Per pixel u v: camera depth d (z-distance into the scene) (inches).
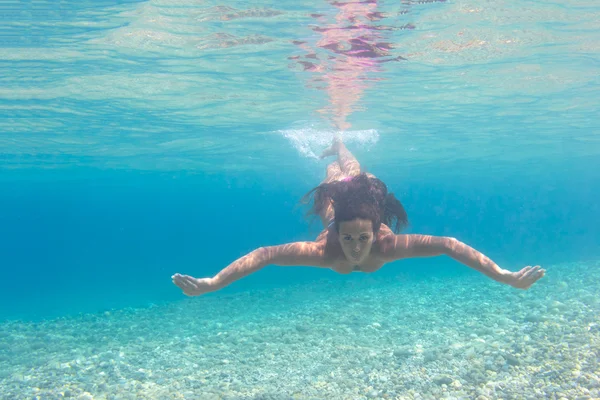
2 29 395.9
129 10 364.8
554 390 295.7
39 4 348.2
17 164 1353.3
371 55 486.9
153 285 1689.2
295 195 3991.1
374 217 173.5
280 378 391.5
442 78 585.9
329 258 189.5
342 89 625.6
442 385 331.6
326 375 390.3
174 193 3149.6
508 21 405.7
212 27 404.2
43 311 1040.8
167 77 557.3
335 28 409.1
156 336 615.2
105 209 4547.2
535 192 4601.4
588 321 466.9
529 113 843.4
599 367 324.5
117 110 718.5
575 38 454.9
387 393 328.8
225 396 345.1
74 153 1162.6
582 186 4035.4
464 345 435.5
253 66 518.6
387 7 365.4
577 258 1258.6
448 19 395.2
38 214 4626.0
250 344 524.1
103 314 881.5
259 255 182.9
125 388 381.4
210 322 695.7
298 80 578.2
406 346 463.2
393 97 677.3
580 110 833.5
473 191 4173.2
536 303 600.4
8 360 520.7
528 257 1457.9
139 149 1143.0
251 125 867.4
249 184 2640.3
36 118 747.4
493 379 334.3
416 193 4133.9
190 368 439.5
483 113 820.6
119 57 478.6
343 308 721.6
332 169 311.6
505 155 1514.5
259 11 369.1
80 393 373.4
